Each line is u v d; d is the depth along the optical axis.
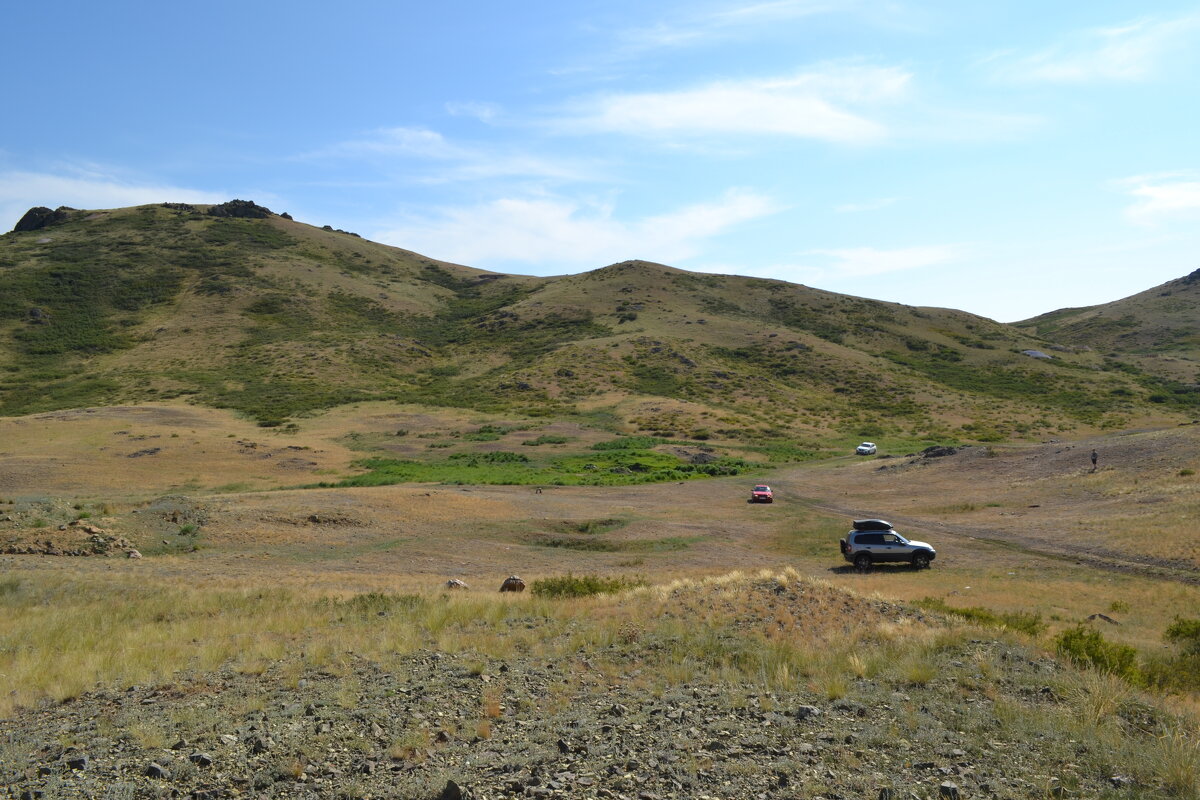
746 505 50.22
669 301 161.62
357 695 9.96
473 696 9.88
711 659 11.41
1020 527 39.25
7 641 14.44
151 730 8.52
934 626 14.31
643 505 48.81
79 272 142.75
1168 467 44.53
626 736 7.95
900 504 50.00
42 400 90.88
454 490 48.88
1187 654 14.45
